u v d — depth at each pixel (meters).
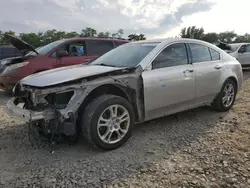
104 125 3.18
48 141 3.49
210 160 2.97
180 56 4.12
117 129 3.30
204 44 4.65
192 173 2.69
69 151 3.27
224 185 2.46
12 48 12.25
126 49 4.35
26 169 2.81
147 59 3.69
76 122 3.17
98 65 3.99
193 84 4.16
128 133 3.42
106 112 3.23
